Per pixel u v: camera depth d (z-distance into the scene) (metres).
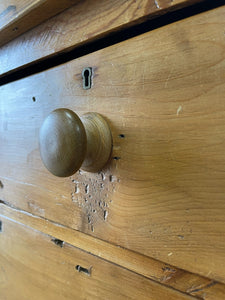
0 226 0.56
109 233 0.34
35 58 0.44
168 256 0.28
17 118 0.50
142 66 0.30
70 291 0.40
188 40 0.26
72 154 0.28
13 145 0.51
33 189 0.47
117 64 0.32
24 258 0.50
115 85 0.33
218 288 0.26
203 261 0.26
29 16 0.39
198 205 0.26
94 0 0.34
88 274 0.38
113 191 0.34
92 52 0.37
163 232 0.29
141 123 0.30
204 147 0.25
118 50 0.32
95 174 0.36
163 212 0.29
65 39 0.38
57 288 0.43
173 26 0.27
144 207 0.30
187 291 0.28
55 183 0.43
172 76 0.27
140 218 0.31
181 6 0.26
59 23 0.39
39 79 0.44
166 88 0.28
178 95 0.27
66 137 0.28
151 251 0.30
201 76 0.25
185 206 0.27
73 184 0.39
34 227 0.48
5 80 0.56
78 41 0.36
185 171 0.27
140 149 0.31
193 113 0.26
